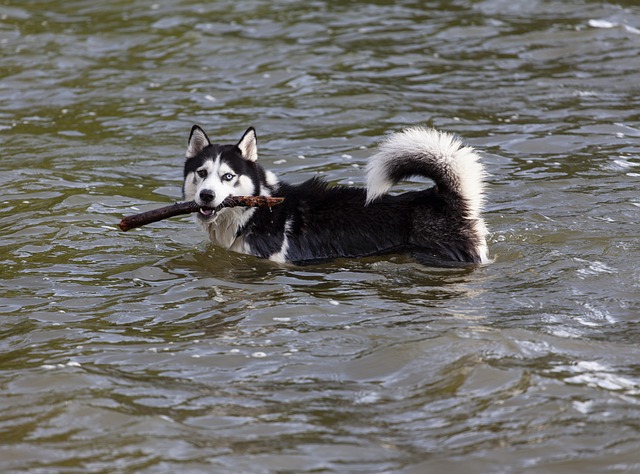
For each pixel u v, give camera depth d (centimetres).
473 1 3841
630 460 962
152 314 1461
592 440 1004
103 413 1097
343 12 3806
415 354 1241
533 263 1638
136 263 1717
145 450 1012
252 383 1189
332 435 1042
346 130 2577
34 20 3781
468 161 1680
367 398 1137
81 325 1416
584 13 3562
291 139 2520
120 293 1559
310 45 3391
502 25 3503
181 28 3625
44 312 1471
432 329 1338
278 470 966
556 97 2781
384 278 1611
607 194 1995
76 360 1271
